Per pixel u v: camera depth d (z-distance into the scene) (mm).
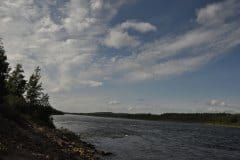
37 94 53156
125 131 77250
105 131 72062
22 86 55000
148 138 60844
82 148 31188
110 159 29906
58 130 41438
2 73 38531
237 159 37469
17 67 54969
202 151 43750
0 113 26953
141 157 34031
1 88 38281
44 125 42125
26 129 27328
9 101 43562
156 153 38375
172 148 45312
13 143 18875
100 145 42688
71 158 21938
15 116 28938
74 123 106438
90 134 60094
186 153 40500
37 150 19734
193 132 96375
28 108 46031
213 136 80500
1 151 16016
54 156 19781
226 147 51625
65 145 28500
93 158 27281
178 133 85562
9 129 22078
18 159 15828
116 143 46844
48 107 50469
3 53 39188
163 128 112938
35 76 54750
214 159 36625
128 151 38219
